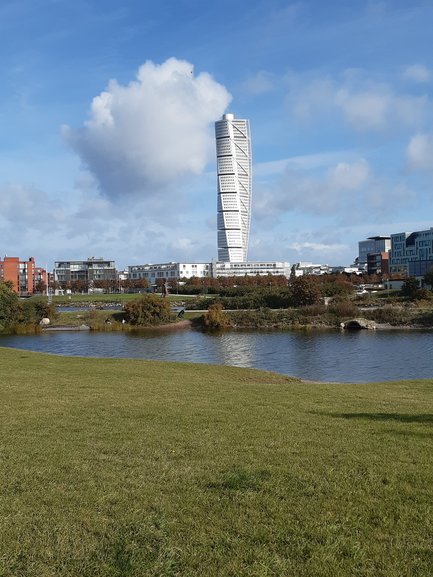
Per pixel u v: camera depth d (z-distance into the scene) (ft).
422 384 88.22
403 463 34.71
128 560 21.53
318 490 29.37
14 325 313.94
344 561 21.58
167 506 27.20
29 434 43.93
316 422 49.65
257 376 106.93
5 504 27.61
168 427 46.88
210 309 328.90
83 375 90.53
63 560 21.83
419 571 20.75
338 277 619.26
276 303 387.96
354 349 207.31
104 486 30.35
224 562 21.57
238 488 29.84
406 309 324.80
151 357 196.13
